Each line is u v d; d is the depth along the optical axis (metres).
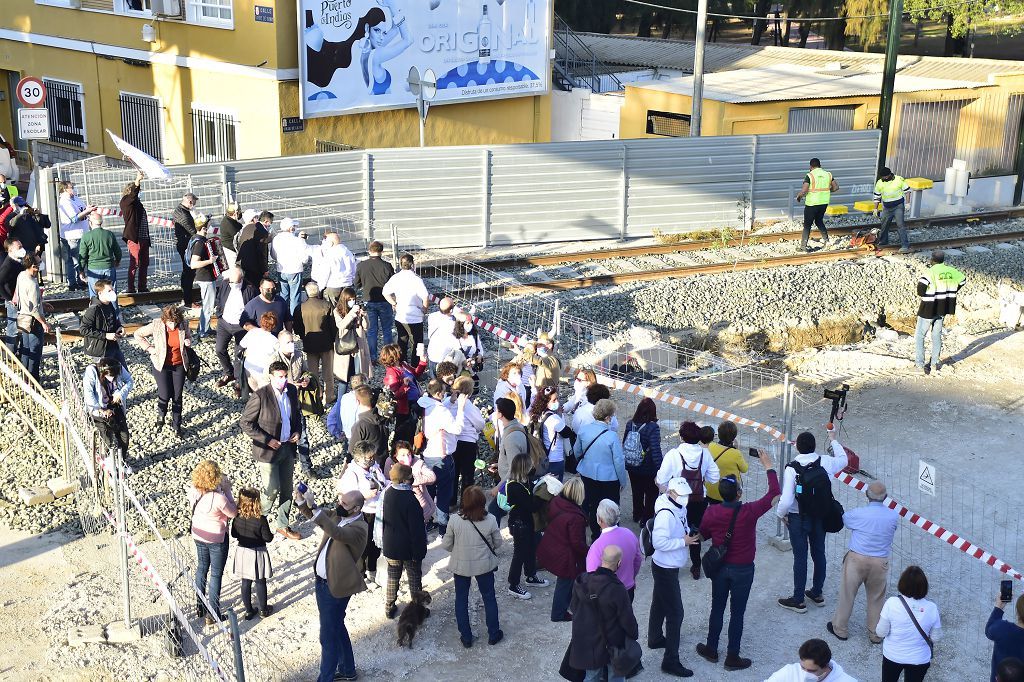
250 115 22.73
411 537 9.24
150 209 18.23
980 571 11.20
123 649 9.11
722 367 16.97
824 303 19.55
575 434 11.33
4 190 18.11
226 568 10.42
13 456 12.20
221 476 9.37
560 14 49.34
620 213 23.53
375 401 10.92
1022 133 29.72
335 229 20.70
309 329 13.07
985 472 13.66
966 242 23.78
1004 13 46.34
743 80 30.89
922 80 29.94
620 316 18.06
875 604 9.61
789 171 25.27
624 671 8.16
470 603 10.14
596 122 31.95
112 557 10.41
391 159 21.03
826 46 49.66
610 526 8.81
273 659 9.04
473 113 27.11
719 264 21.06
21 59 27.38
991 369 17.52
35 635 9.20
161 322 12.28
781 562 11.20
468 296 18.64
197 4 23.03
